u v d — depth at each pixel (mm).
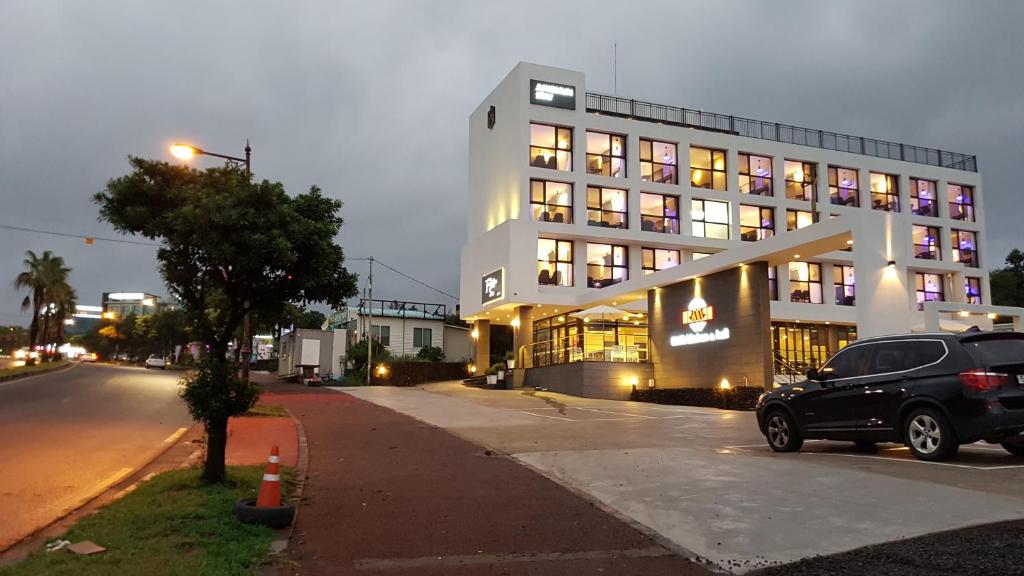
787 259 23953
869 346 10680
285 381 49438
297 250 8727
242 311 8961
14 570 5238
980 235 45031
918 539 5945
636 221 36875
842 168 42406
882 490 7812
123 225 8672
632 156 37375
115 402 21859
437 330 53656
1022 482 7949
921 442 9609
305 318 72812
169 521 6609
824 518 6883
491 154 38750
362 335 50594
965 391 9109
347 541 6504
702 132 39125
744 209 40156
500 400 25500
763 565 5746
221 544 6023
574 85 36781
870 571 5293
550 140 36438
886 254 20047
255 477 8914
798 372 29234
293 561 5855
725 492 8211
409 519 7309
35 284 59438
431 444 12859
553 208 35875
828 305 37469
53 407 19766
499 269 34750
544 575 5645
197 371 8492
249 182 9016
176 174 9031
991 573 5012
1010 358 9242
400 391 31016
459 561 5973
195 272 8867
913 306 42188
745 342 24562
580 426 15977
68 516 7246
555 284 35406
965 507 6887
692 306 27297
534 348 38531
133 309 117438
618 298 32281
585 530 6938
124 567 5273
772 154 40594
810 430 10969
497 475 9695
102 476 9609
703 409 22453
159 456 11648
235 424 15875
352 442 13180
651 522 7191
